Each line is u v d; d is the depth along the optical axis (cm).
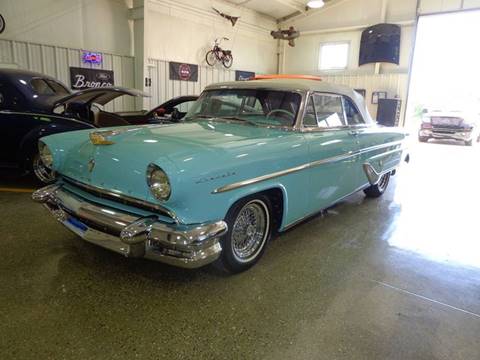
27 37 663
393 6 1065
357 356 177
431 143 1080
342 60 1183
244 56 1161
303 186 279
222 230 208
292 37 1226
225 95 335
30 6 659
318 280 249
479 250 311
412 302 227
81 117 446
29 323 191
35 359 167
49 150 253
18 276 237
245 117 316
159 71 901
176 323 196
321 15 1195
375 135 390
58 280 234
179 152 202
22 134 418
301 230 344
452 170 668
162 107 561
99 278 238
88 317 198
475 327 204
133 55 836
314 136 295
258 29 1191
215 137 247
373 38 1077
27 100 418
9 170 517
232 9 1078
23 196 402
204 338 186
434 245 318
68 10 711
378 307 220
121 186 211
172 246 198
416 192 508
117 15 792
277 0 1082
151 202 200
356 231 346
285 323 200
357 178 368
